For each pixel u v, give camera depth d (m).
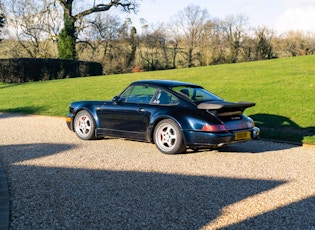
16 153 6.82
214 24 46.72
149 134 7.04
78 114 8.36
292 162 6.27
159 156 6.60
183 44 49.50
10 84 28.17
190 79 19.84
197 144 6.40
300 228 3.48
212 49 45.06
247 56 43.88
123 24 44.31
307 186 4.86
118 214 3.81
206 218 3.71
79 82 23.08
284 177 5.29
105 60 43.78
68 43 37.81
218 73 21.89
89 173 5.39
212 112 6.52
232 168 5.77
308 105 11.66
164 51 47.25
